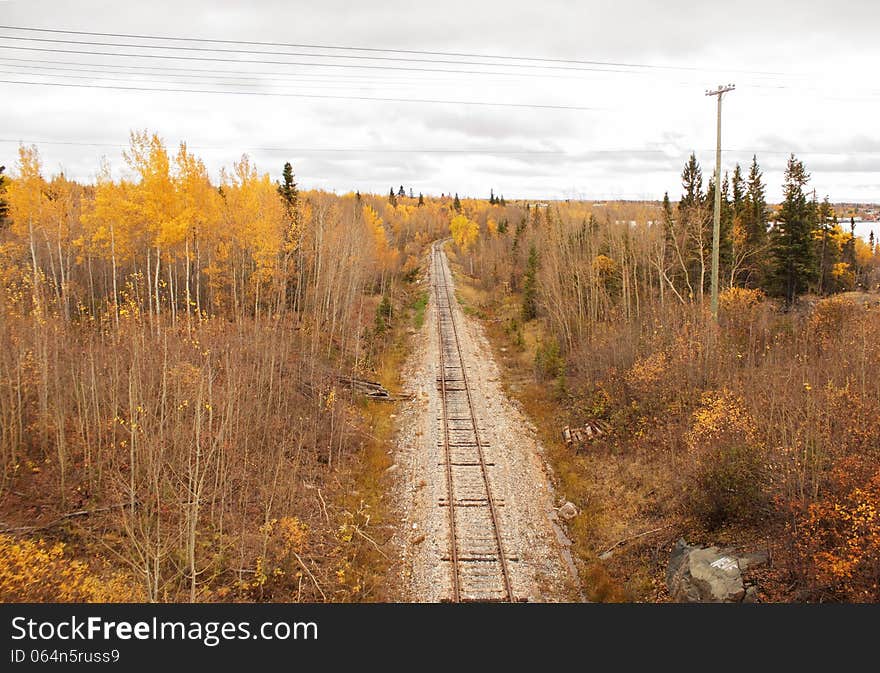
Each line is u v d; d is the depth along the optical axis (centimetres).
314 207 4766
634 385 2483
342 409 2464
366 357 3625
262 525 1725
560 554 1688
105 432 1938
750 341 2603
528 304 4812
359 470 2211
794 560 1278
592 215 4825
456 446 2361
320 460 2236
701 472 1617
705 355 2420
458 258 9550
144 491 1720
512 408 2881
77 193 4062
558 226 4456
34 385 2030
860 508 1198
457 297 5931
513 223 10575
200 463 1852
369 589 1521
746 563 1336
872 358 2077
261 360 2594
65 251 3581
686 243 4141
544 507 1942
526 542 1708
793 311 3247
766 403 1889
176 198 2741
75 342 2294
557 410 2811
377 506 1953
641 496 1872
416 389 3144
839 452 1479
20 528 1500
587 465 2208
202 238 3291
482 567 1579
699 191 4897
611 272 4228
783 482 1434
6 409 1861
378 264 5922
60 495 1675
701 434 1864
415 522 1834
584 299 4125
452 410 2792
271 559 1577
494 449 2333
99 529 1573
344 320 3881
